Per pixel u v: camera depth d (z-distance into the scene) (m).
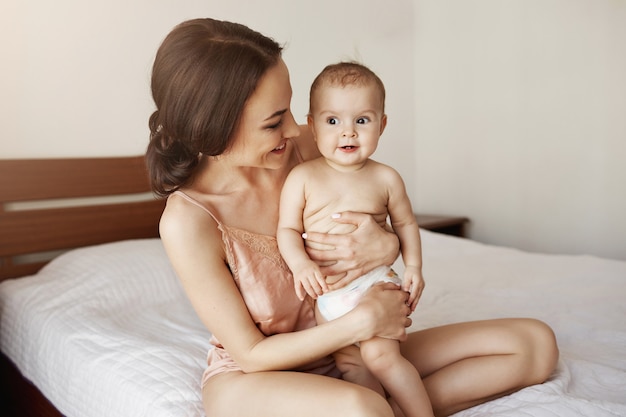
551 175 3.14
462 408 1.14
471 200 3.54
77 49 2.37
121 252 2.19
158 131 1.17
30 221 2.26
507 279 2.13
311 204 1.12
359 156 1.09
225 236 1.08
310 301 1.16
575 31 2.95
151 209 2.60
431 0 3.56
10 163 2.20
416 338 1.21
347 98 1.06
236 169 1.16
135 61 2.52
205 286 1.05
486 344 1.16
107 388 1.40
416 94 3.74
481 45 3.36
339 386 0.92
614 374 1.27
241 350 1.04
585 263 2.29
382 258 1.10
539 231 3.23
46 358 1.72
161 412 1.20
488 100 3.37
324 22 3.10
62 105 2.36
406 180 3.76
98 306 1.88
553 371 1.25
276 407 0.94
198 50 0.98
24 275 2.27
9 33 2.21
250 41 1.03
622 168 2.86
